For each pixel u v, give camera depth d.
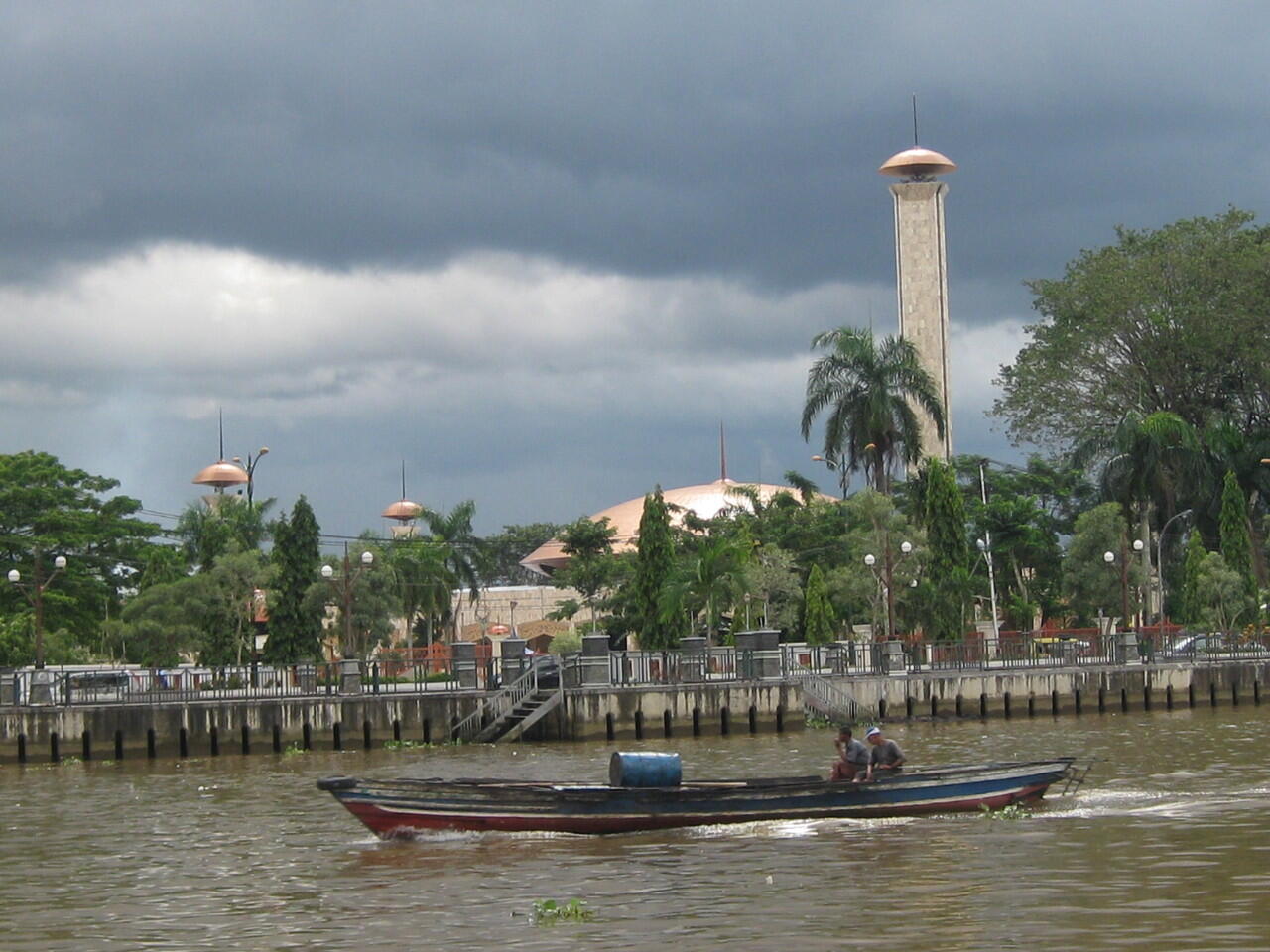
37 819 45.91
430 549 102.25
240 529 105.56
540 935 28.16
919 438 106.75
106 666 81.69
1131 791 44.06
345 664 66.44
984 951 26.05
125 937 29.41
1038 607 106.31
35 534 107.25
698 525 112.81
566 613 116.50
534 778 52.47
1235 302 117.94
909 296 142.62
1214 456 114.56
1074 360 121.69
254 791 51.09
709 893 31.25
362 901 31.70
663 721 66.25
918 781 39.59
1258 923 27.31
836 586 87.88
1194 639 84.75
